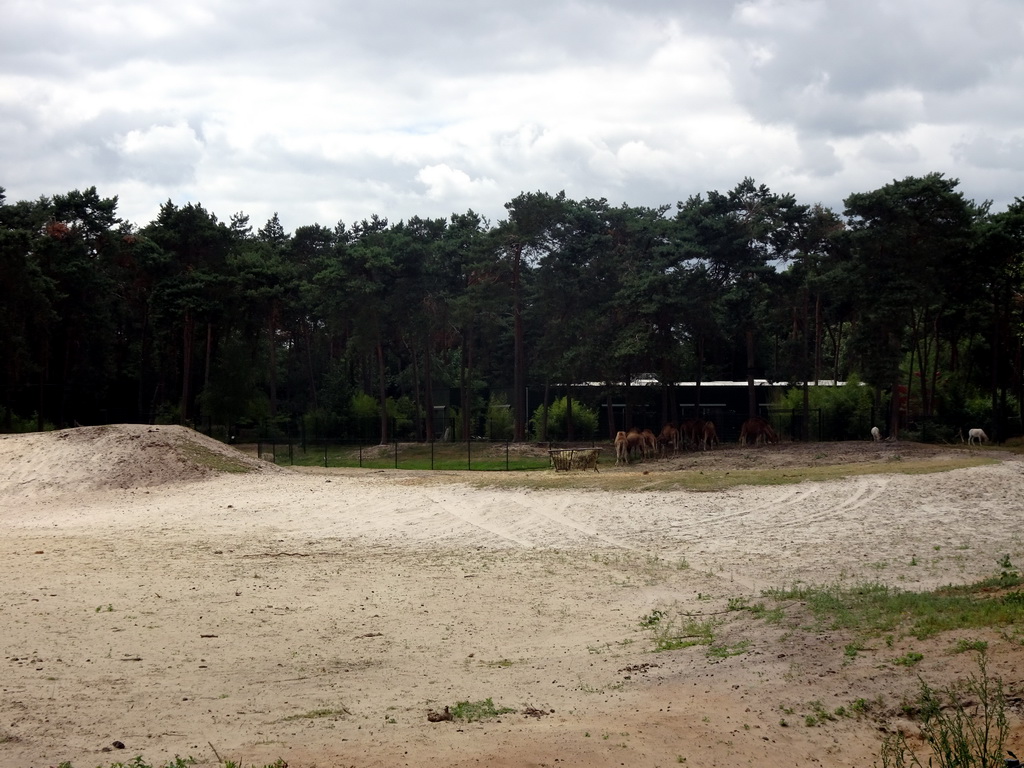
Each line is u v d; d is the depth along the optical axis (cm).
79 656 1220
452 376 8656
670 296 5247
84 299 6869
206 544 2406
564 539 2412
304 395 8500
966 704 908
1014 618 1181
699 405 5684
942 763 779
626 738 871
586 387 6794
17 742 873
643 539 2375
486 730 905
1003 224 5012
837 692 991
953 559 1986
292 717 965
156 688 1078
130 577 1883
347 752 838
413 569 2006
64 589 1727
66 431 4044
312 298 7025
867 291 4912
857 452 4284
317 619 1495
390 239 6794
